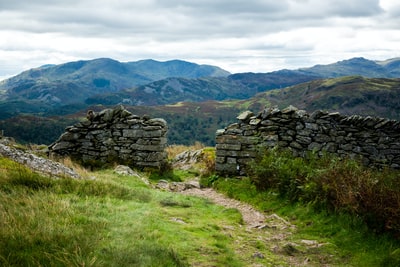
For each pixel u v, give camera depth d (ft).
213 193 51.06
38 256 17.80
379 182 33.04
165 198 39.47
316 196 35.65
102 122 64.13
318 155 55.77
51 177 36.52
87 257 18.04
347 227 29.84
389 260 23.68
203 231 28.43
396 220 26.84
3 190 28.94
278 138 56.95
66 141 64.34
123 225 25.21
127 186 41.63
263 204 41.55
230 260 22.86
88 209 27.55
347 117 55.98
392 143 54.54
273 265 23.72
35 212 23.98
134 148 62.69
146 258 19.62
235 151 57.52
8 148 43.16
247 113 59.41
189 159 74.64
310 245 28.14
